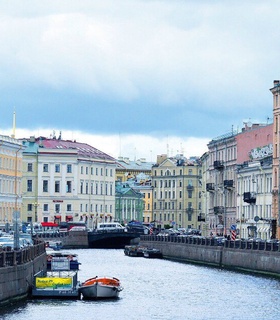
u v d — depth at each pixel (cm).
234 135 17975
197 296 8831
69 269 9319
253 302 8369
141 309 7869
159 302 8362
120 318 7356
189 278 10725
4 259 7456
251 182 16550
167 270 12044
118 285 8506
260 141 17225
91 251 17725
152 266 12925
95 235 19225
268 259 10881
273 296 8794
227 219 18175
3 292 7394
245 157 17600
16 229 8119
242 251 11731
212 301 8456
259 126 18162
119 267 12631
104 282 8412
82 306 7862
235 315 7606
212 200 19425
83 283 8450
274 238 14950
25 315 7256
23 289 7931
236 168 17625
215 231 18775
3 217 19888
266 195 15712
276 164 15138
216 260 12725
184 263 13800
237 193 17450
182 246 14475
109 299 8362
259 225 15888
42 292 8169
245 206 16875
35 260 8688
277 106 15162
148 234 17850
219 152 19012
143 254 15562
